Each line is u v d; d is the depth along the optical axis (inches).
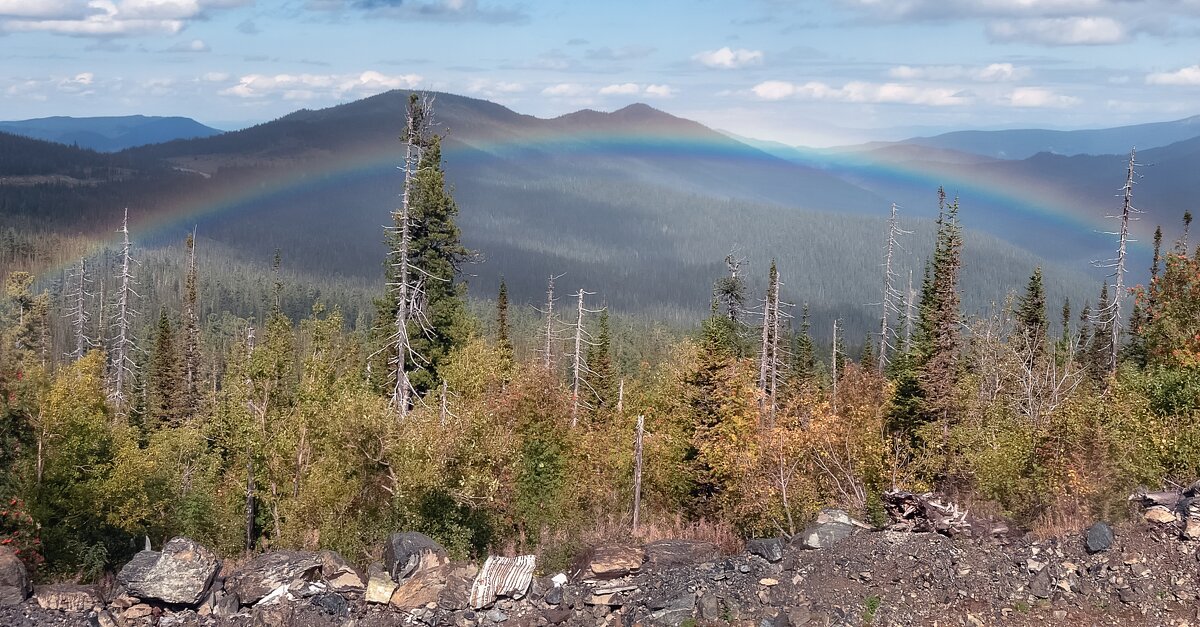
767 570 601.6
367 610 578.2
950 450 1066.7
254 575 590.2
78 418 943.7
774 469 1047.6
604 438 1370.6
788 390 1624.0
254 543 1008.9
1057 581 562.6
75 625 538.9
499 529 1000.2
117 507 980.6
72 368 1059.3
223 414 978.1
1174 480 784.9
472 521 934.4
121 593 573.0
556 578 607.5
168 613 566.6
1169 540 582.2
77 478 970.7
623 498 1332.4
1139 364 1692.9
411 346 1521.9
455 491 878.4
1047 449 764.0
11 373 893.2
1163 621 519.5
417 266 1572.3
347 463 899.4
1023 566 580.1
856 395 1401.3
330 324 1017.5
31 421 886.4
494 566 605.6
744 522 1086.4
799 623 541.3
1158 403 961.5
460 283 1668.3
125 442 1065.5
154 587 564.7
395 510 887.7
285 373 960.3
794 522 999.0
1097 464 738.8
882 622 537.6
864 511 745.0
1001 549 601.9
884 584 572.7
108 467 995.3
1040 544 601.3
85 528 936.3
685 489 1341.0
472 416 928.3
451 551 863.7
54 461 914.7
